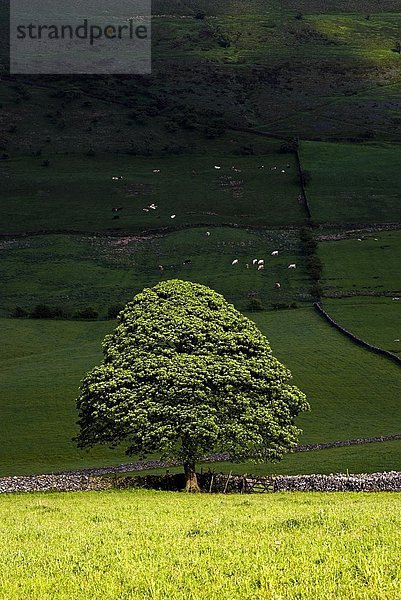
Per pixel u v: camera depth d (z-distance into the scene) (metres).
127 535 43.50
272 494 77.75
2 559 37.09
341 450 116.06
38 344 199.12
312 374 162.00
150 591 28.89
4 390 154.50
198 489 84.81
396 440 120.56
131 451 91.25
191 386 85.88
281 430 87.88
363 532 40.22
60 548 39.97
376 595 26.28
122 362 92.19
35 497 77.06
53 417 138.12
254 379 90.88
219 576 30.34
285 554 34.41
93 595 28.89
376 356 173.00
